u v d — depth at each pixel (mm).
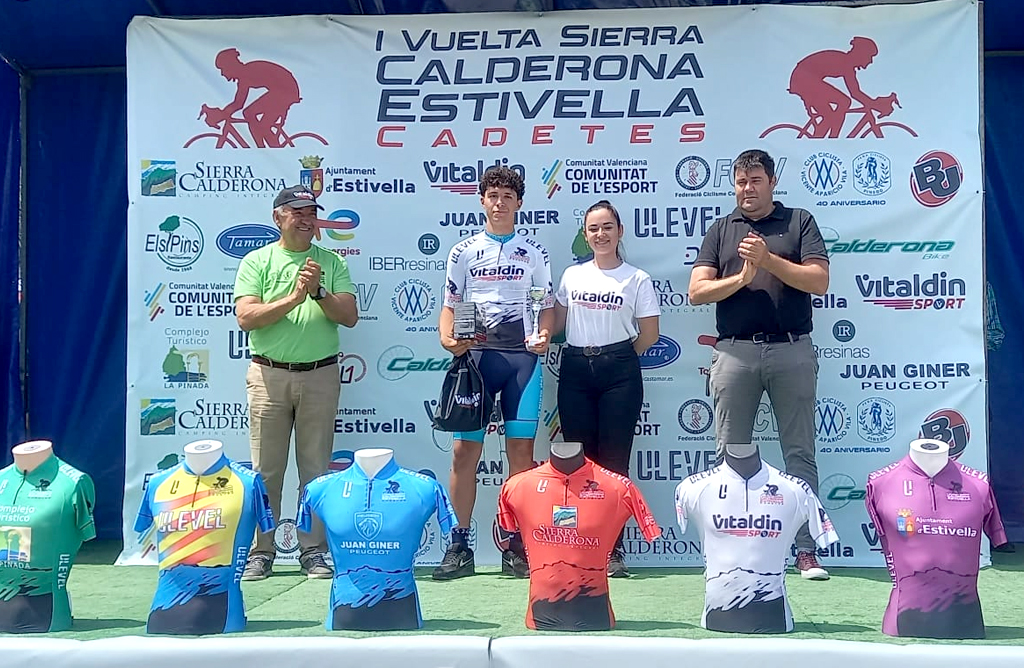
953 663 2633
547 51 4434
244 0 4551
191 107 4492
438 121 4453
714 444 4348
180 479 3090
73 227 5113
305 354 4023
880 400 4305
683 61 4391
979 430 4254
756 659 2674
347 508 3012
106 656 2797
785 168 4355
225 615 2994
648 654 2701
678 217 4387
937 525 2902
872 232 4320
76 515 3143
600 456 4016
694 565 4301
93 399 5098
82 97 5109
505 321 3994
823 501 4309
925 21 4316
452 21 4453
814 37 4348
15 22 4645
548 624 2979
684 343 4379
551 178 4426
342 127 4469
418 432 4434
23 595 3068
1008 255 4926
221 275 4473
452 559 3943
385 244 4461
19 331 5094
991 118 4957
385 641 2758
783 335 3920
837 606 3375
